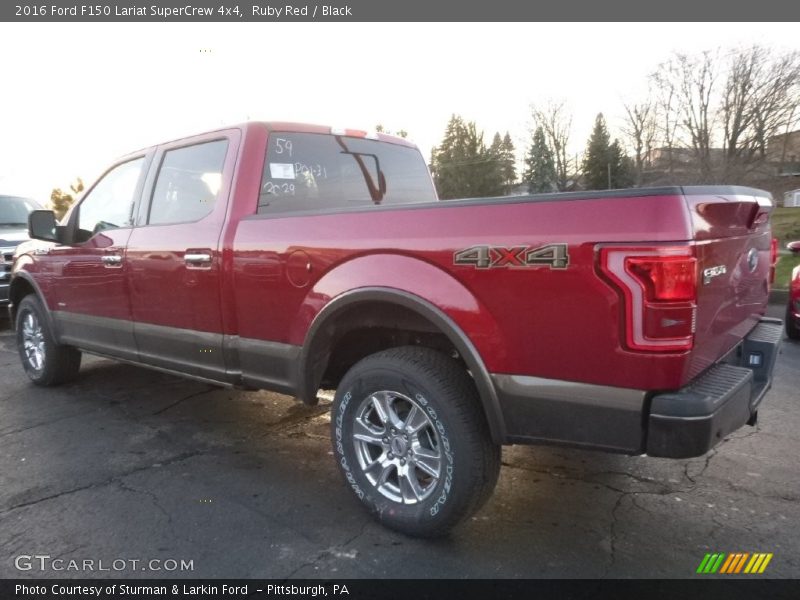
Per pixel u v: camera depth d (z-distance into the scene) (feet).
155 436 13.85
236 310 11.45
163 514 10.25
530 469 11.85
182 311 12.48
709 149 101.45
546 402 7.87
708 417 7.08
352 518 10.09
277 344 10.83
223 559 8.94
